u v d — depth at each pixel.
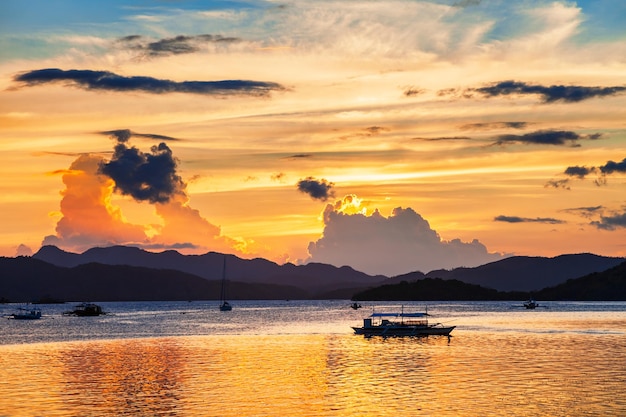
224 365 88.19
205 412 58.69
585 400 62.41
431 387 69.69
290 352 105.38
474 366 85.75
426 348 110.69
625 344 115.12
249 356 99.62
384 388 69.38
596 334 140.12
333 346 115.81
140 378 76.88
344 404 61.47
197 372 81.50
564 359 92.62
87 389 69.75
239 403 62.19
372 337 136.38
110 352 106.69
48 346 119.38
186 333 153.62
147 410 59.59
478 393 66.06
